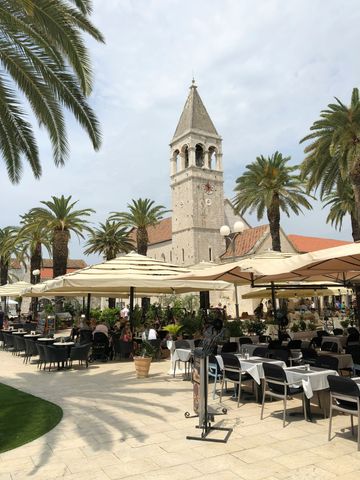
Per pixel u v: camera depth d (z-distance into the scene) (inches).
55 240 1354.6
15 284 1236.5
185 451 253.9
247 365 357.4
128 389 437.1
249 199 1331.2
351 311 1347.2
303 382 298.8
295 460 237.1
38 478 218.7
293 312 1179.9
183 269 666.2
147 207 1731.1
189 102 2449.6
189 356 479.5
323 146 906.7
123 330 664.4
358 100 864.3
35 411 347.9
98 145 494.6
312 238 2596.0
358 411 252.4
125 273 591.8
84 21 433.1
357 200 877.2
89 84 443.2
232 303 1948.8
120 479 215.8
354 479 211.0
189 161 2300.7
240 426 303.3
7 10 377.1
